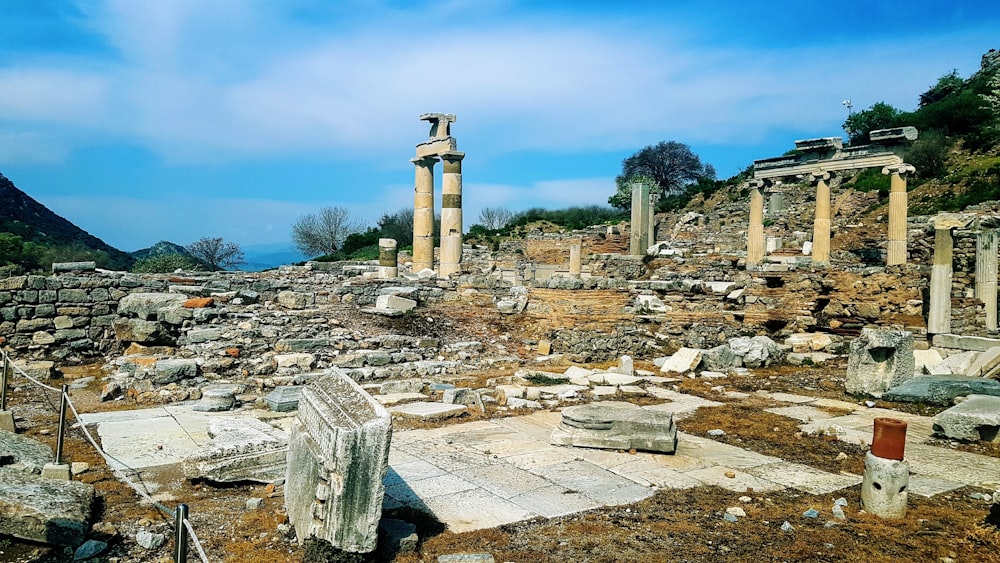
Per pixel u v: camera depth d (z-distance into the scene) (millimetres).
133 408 11711
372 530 5676
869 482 7445
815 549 6461
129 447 9141
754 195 32594
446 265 27484
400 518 6953
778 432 10930
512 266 41625
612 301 20375
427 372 15703
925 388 13117
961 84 70688
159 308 15898
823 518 7258
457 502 7555
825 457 9594
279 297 19234
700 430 11031
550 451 9641
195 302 16625
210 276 20859
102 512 6824
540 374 15539
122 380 13062
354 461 5598
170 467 8375
